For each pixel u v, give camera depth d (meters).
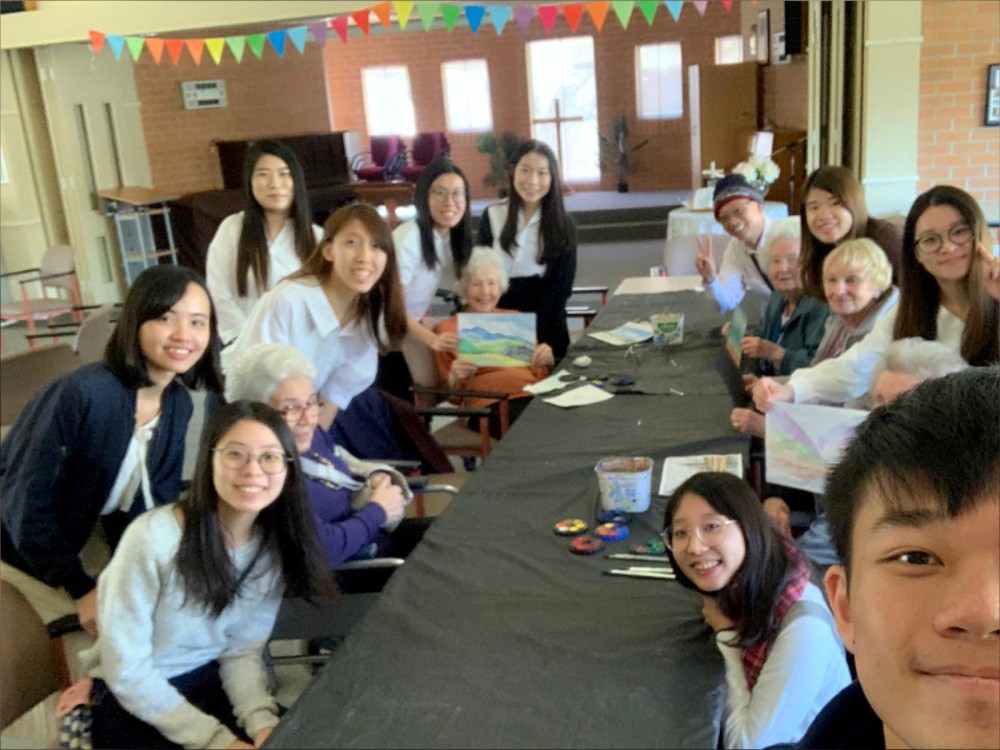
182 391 2.29
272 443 1.76
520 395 3.45
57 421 2.05
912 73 5.14
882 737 0.59
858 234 2.98
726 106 9.03
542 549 1.93
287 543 1.88
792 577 1.53
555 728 1.33
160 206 7.67
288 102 10.52
